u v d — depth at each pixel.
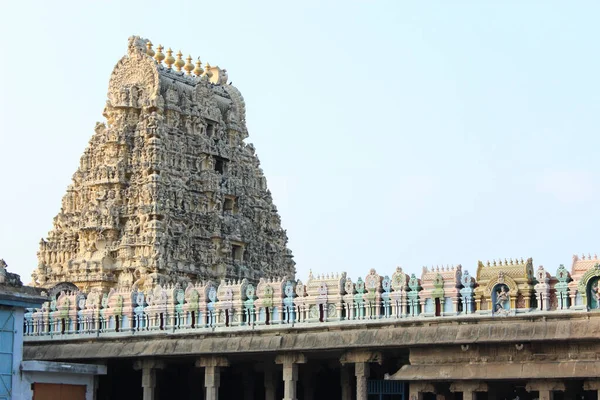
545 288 71.81
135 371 99.81
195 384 96.75
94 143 114.38
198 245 110.94
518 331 71.56
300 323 80.81
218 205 113.31
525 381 72.38
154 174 109.00
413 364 75.62
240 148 120.62
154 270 104.88
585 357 70.00
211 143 115.25
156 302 88.88
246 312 84.25
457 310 74.56
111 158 112.12
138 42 115.69
